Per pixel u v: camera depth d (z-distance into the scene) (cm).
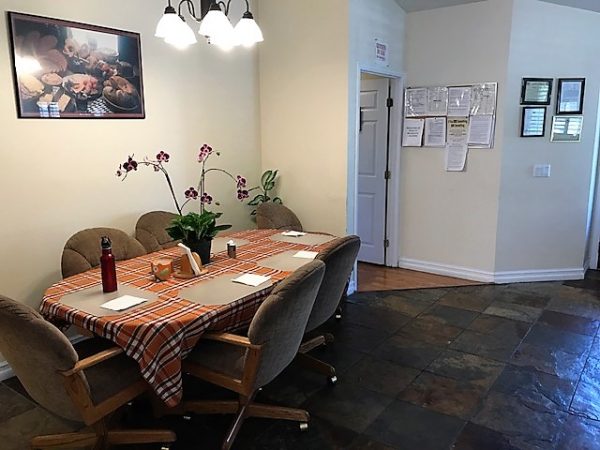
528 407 248
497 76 414
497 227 436
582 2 396
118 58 324
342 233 408
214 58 393
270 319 191
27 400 260
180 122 373
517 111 418
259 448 218
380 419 239
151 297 218
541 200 436
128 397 200
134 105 338
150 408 249
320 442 222
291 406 251
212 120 400
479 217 443
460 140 439
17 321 165
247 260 277
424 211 471
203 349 221
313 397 259
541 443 220
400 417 241
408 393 263
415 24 443
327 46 387
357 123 401
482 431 229
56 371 174
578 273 457
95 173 321
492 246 441
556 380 274
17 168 281
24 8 273
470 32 420
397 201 480
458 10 422
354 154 402
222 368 211
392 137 470
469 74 426
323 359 301
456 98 434
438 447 218
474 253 452
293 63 412
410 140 462
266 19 422
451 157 446
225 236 341
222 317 207
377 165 484
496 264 444
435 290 427
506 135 420
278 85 426
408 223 483
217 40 247
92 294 222
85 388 182
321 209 418
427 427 233
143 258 284
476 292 421
